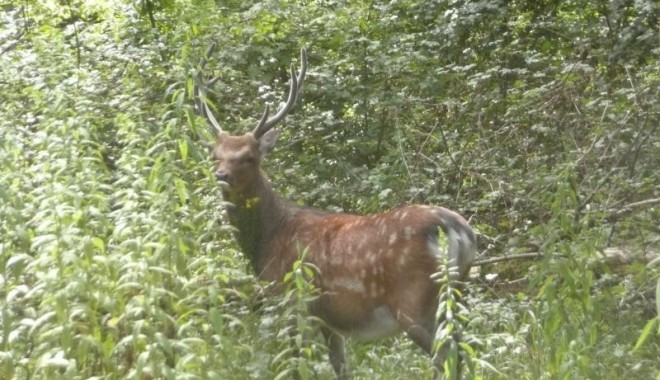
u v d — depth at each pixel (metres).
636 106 15.91
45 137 11.45
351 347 12.78
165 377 8.45
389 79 18.72
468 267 11.27
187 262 10.27
